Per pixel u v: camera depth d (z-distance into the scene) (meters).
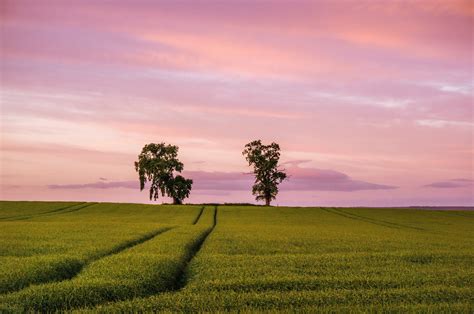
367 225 55.34
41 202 84.50
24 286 15.71
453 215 76.00
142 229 39.56
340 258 23.23
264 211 76.19
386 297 14.40
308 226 51.28
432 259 23.81
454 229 51.31
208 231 41.03
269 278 17.03
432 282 17.00
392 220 65.38
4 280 15.81
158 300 13.60
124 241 29.56
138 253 23.17
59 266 19.05
